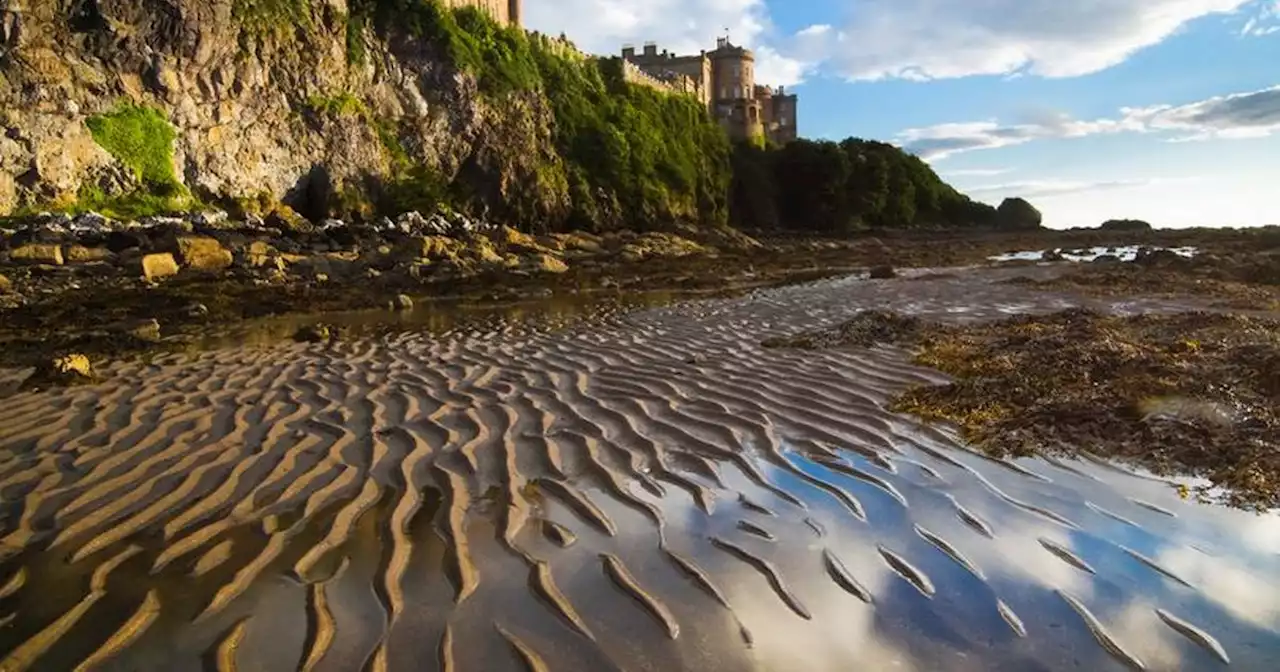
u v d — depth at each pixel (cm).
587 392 827
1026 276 2067
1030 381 751
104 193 3394
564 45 5925
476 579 406
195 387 885
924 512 481
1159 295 1540
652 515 489
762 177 6694
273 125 4041
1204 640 337
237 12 3934
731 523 474
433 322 1487
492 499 519
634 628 357
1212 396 639
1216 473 515
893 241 5072
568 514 493
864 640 345
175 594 396
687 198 5831
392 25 4644
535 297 1931
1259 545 420
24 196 3166
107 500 526
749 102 8006
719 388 829
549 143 5188
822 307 1559
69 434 688
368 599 387
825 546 438
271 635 356
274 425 709
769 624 358
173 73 3675
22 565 432
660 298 1862
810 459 590
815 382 843
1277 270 1861
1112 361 793
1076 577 394
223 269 2422
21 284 2061
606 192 5300
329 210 4097
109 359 1095
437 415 739
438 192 4488
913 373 866
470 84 4797
